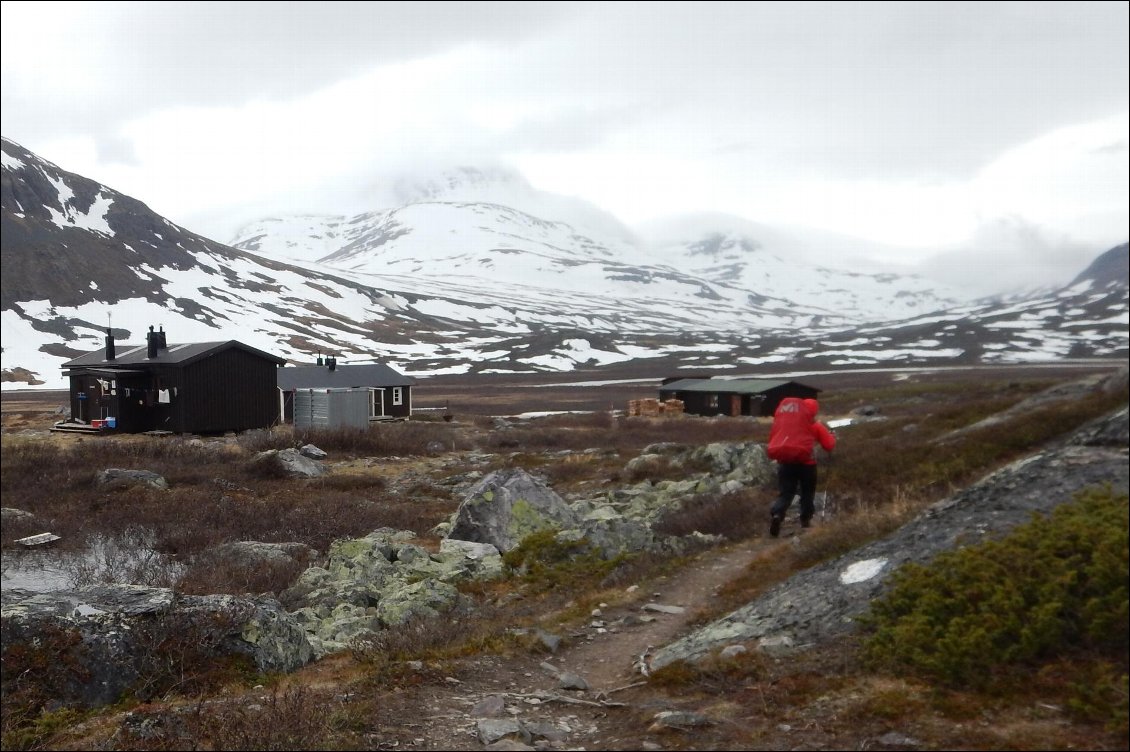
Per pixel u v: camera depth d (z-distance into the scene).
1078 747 4.27
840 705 5.28
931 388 76.12
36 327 157.75
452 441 48.59
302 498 27.06
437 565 15.52
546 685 7.16
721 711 5.59
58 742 6.73
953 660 5.22
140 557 18.67
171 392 46.66
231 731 5.77
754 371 168.75
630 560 13.52
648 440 49.69
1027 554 5.99
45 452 34.59
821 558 10.00
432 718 6.17
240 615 9.19
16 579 16.94
